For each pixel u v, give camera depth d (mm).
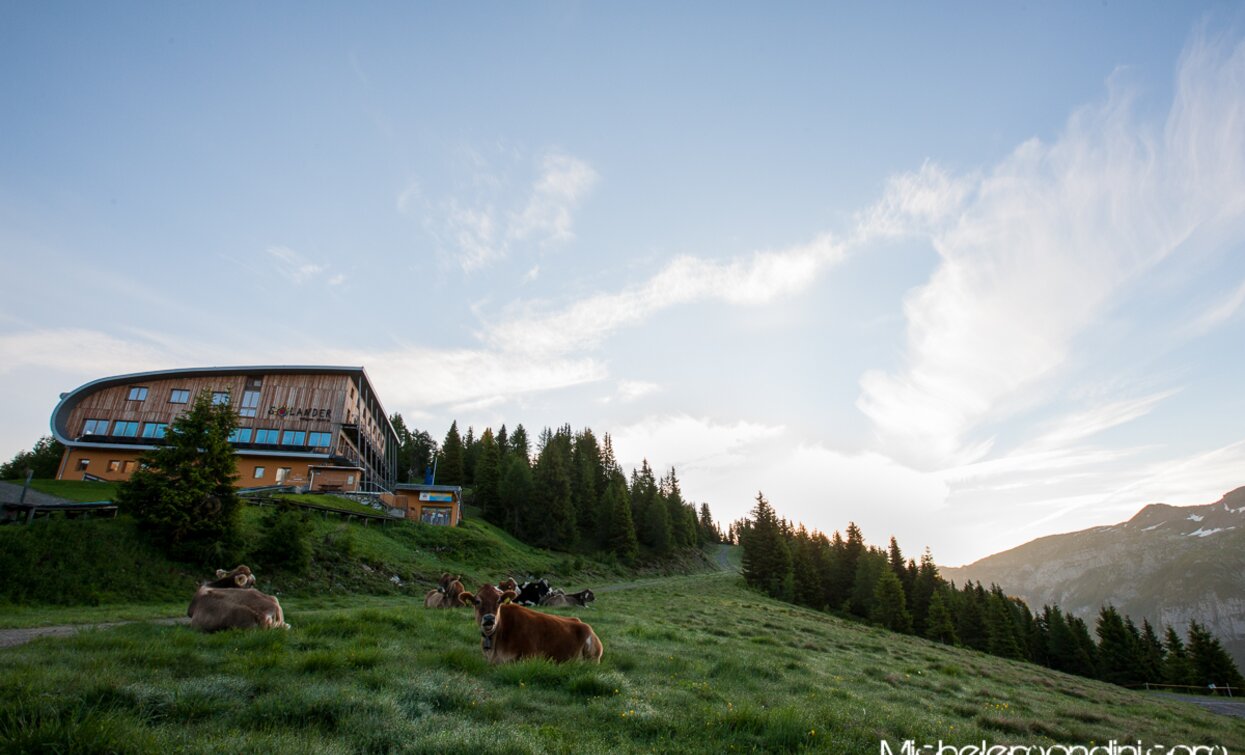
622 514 97625
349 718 6383
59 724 4969
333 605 28078
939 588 99562
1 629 14539
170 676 7797
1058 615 90312
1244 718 25469
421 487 71500
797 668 15469
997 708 13492
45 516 30484
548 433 157000
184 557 30453
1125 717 16359
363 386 81500
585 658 11414
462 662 9930
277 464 69375
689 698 9211
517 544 81125
